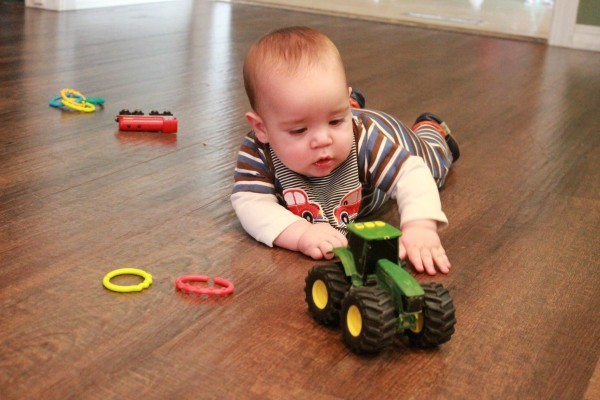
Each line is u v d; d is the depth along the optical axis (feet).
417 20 14.97
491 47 12.87
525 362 3.47
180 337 3.48
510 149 6.95
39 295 3.77
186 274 4.11
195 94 8.18
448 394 3.19
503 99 9.00
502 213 5.34
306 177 4.55
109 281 3.94
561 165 6.54
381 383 3.23
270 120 4.29
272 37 4.34
